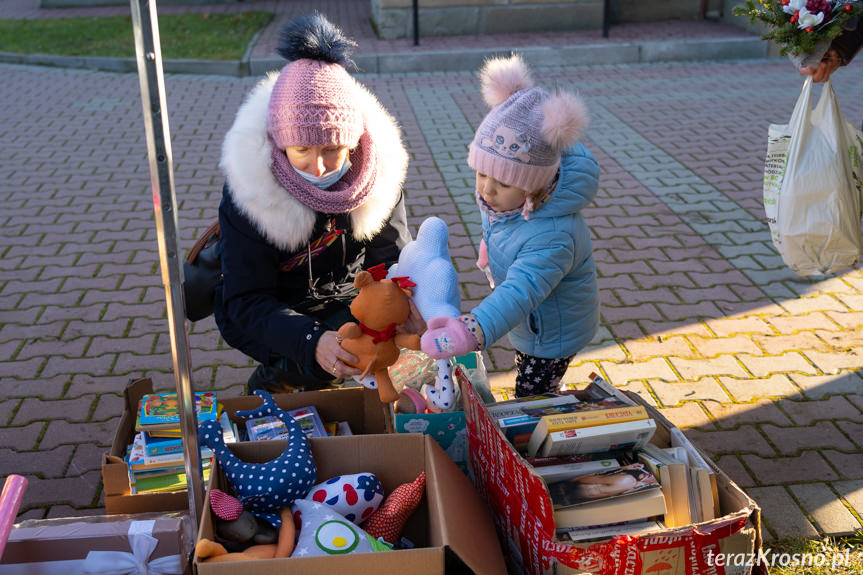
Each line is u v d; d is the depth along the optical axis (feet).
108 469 7.80
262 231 8.01
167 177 5.94
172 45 37.68
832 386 11.76
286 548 6.88
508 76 7.77
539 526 6.57
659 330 13.53
